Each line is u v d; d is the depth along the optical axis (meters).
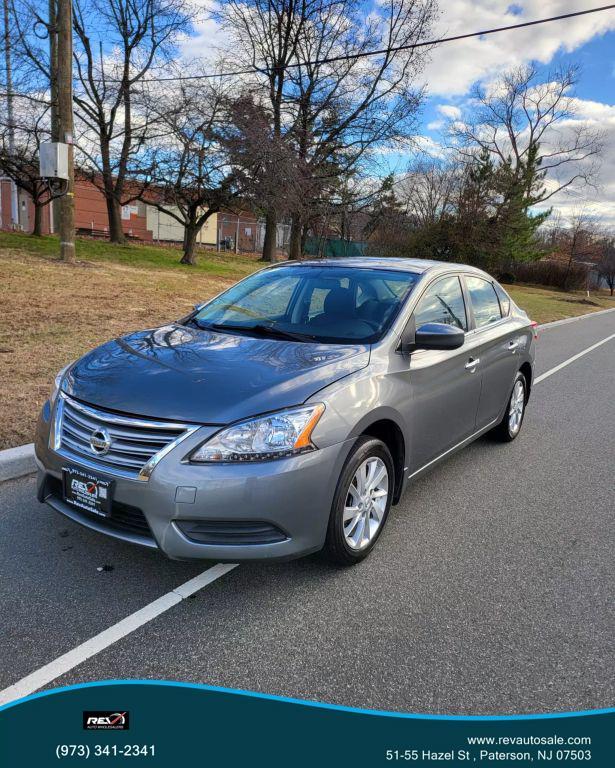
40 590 3.06
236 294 4.65
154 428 2.87
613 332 19.97
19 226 33.56
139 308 10.74
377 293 4.17
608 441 6.48
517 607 3.18
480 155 39.09
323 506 3.05
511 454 5.80
